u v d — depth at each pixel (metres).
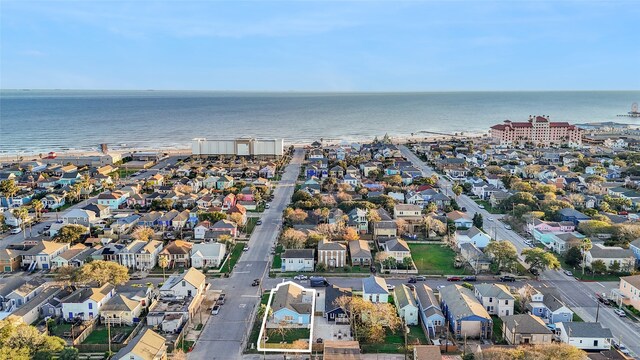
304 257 140.00
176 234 171.00
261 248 158.62
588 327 99.31
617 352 93.56
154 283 131.75
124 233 170.12
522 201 197.12
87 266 124.19
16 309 108.88
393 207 195.12
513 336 98.19
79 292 113.81
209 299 121.00
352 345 93.69
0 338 88.94
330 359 88.75
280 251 155.38
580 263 142.25
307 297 119.19
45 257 140.88
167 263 140.88
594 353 92.81
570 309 113.62
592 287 128.38
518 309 114.44
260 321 109.69
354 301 108.38
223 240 156.62
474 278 132.88
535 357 83.69
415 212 187.38
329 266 142.88
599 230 162.00
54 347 90.19
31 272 139.25
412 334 104.81
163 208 197.62
